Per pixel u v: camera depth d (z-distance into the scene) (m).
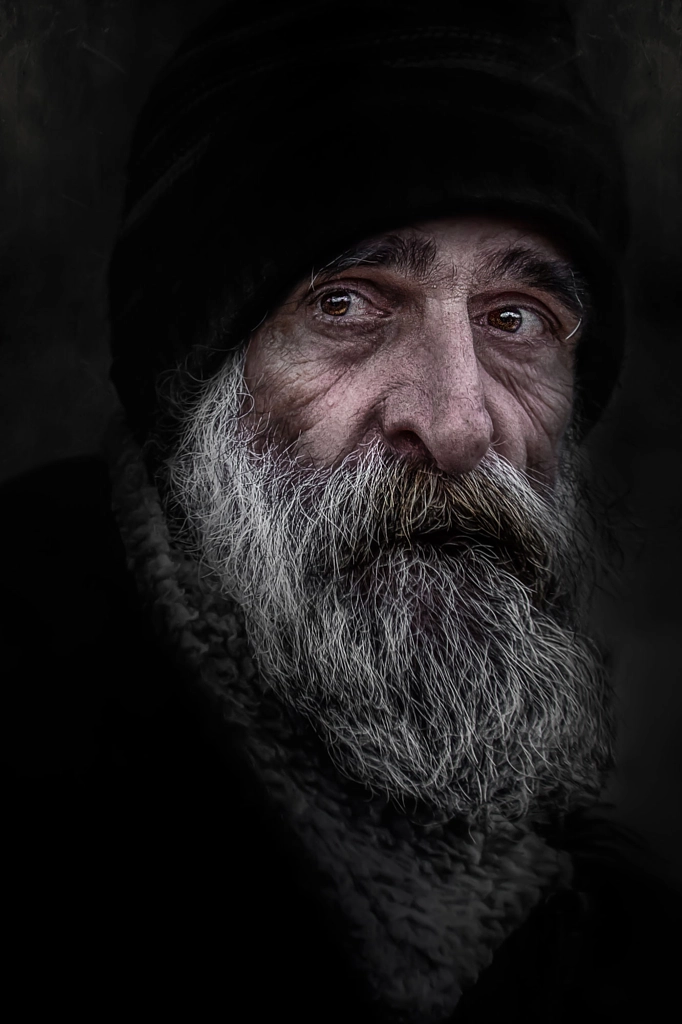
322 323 1.05
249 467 1.08
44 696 1.00
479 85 0.97
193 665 0.97
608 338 1.21
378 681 1.01
